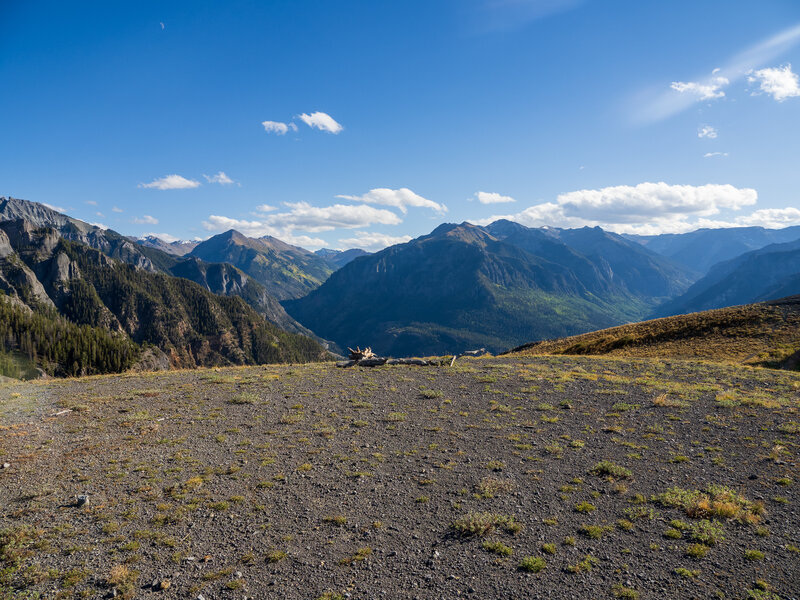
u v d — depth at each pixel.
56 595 8.57
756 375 30.64
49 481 13.62
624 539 10.49
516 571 9.38
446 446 16.98
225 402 23.70
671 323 63.25
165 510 11.90
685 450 16.03
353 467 14.94
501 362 41.41
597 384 27.58
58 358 158.12
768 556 9.59
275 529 11.05
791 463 14.40
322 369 36.22
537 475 14.20
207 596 8.59
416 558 9.91
